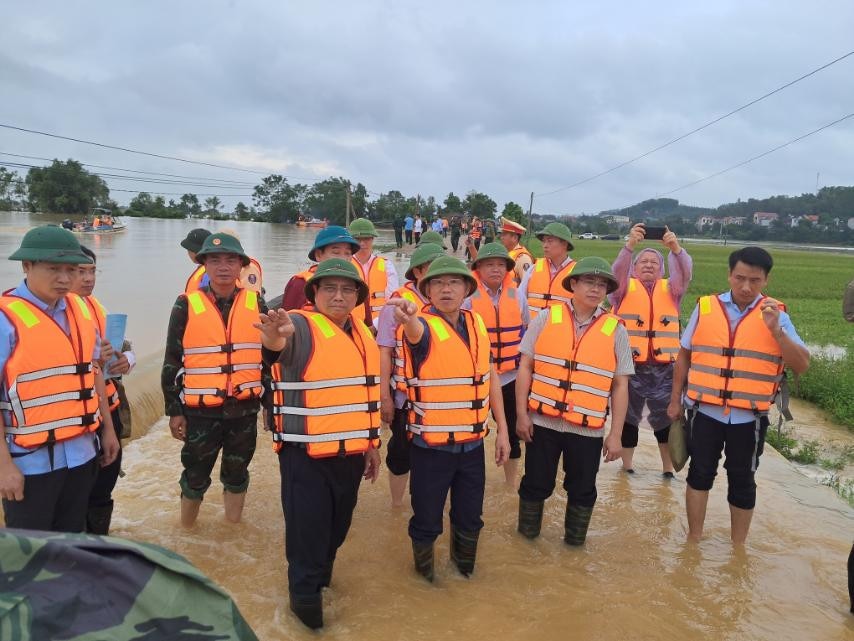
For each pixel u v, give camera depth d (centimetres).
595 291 477
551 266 726
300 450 379
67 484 379
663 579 462
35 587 181
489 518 553
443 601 422
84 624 181
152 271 1845
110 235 3431
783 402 488
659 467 697
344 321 402
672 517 567
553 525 546
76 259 358
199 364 466
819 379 1047
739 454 491
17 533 190
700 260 5609
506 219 914
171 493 572
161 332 1059
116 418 462
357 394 384
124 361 457
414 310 402
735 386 479
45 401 359
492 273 571
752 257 476
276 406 384
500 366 582
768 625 413
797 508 589
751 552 506
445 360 420
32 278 360
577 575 462
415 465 435
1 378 351
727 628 407
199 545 479
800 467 745
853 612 429
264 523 520
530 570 466
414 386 427
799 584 463
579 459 482
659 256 656
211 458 482
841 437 865
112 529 498
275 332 354
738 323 487
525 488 504
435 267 426
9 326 351
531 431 491
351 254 593
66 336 370
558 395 475
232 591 420
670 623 409
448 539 516
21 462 357
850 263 6284
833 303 2741
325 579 414
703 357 495
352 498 400
